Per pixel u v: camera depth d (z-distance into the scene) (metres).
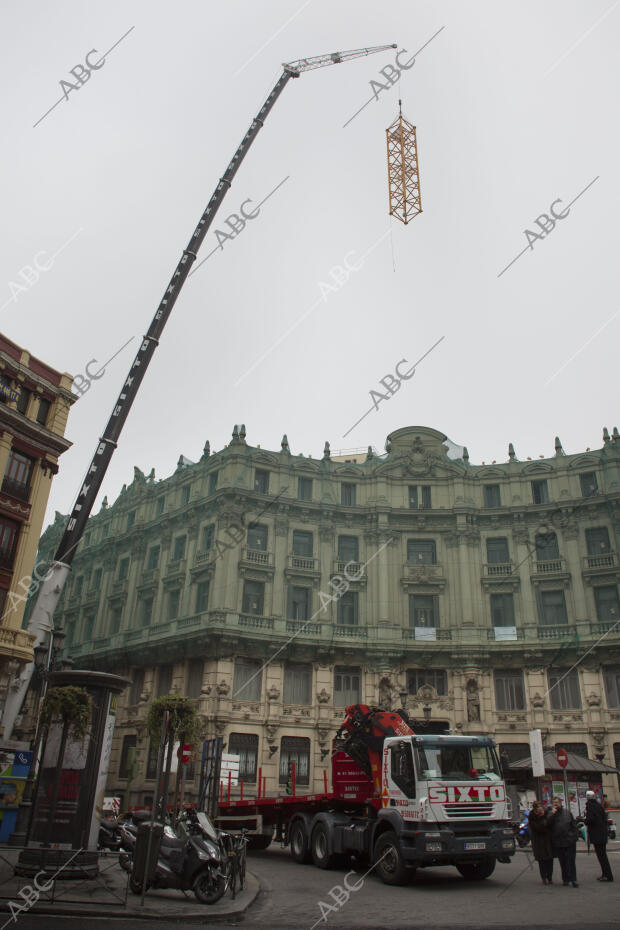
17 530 32.94
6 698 30.27
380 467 52.47
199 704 42.97
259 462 50.59
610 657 44.81
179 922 12.28
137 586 53.34
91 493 26.95
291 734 43.97
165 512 53.19
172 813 17.66
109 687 16.30
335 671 46.69
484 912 13.43
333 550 49.69
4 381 33.00
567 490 50.16
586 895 15.32
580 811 34.38
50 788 15.36
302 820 22.09
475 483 52.28
